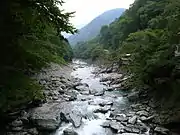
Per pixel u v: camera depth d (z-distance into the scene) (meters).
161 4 48.59
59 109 18.34
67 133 14.26
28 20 7.68
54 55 10.29
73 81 31.25
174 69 17.25
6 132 13.41
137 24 61.09
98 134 14.48
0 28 6.77
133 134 14.20
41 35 9.47
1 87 7.43
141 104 20.31
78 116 17.09
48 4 7.29
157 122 15.82
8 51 7.13
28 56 7.95
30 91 8.81
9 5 6.75
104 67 50.00
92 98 23.20
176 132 14.19
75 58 111.44
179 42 18.28
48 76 28.77
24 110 16.45
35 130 14.18
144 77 21.83
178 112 15.42
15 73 7.52
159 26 33.06
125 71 34.81
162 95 19.52
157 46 21.97
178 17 20.34
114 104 21.11
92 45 109.19
